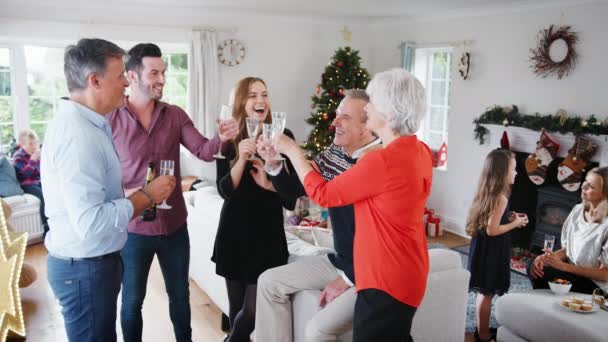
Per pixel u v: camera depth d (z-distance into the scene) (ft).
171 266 8.04
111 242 6.01
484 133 18.35
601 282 9.40
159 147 7.69
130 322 7.86
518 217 10.34
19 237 5.03
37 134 19.26
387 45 23.45
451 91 19.97
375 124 5.53
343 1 18.10
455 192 20.17
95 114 5.73
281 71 22.86
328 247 9.39
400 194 5.23
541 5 16.37
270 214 7.61
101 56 5.59
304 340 7.23
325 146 20.89
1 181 16.55
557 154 16.21
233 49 21.47
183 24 20.33
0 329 4.95
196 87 20.65
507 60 17.70
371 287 5.42
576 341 7.97
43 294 12.91
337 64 20.93
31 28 17.52
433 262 8.12
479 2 17.19
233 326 8.20
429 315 7.85
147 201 6.11
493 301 12.87
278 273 7.22
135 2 18.76
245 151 6.82
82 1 18.16
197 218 12.08
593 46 15.08
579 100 15.58
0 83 18.13
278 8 20.30
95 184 5.58
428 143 22.11
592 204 9.59
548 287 10.03
